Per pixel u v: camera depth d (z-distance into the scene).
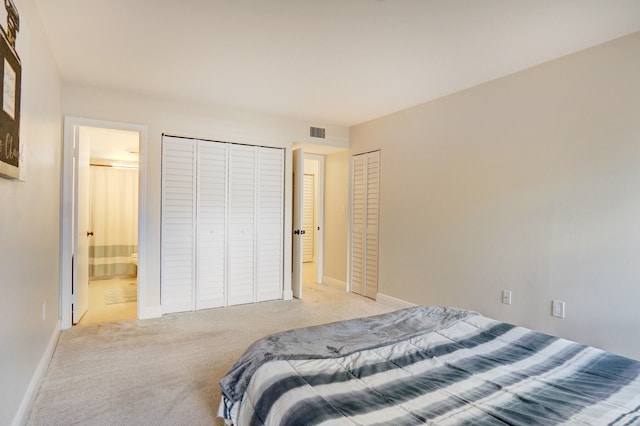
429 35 2.28
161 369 2.38
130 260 5.74
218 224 3.91
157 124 3.54
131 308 3.94
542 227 2.69
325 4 1.95
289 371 1.29
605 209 2.36
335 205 5.08
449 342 1.60
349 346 1.53
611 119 2.33
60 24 2.18
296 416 1.03
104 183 5.59
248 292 4.11
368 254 4.49
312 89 3.30
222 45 2.45
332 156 5.13
